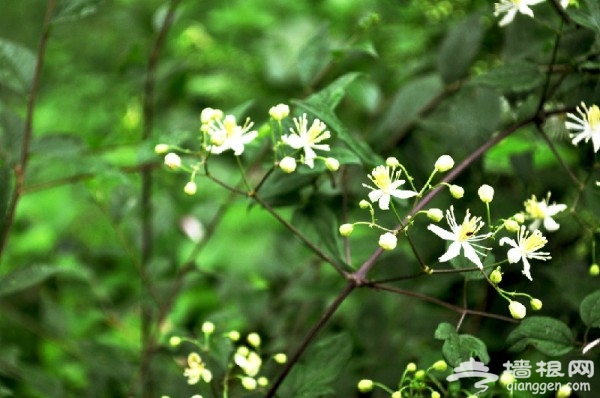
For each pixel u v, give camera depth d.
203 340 0.72
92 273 0.90
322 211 0.69
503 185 0.81
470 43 0.77
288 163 0.65
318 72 0.76
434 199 0.75
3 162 0.79
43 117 1.32
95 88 1.31
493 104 0.74
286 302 0.84
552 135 0.74
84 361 0.83
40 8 1.48
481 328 0.75
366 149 0.69
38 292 0.88
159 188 0.95
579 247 0.76
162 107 0.96
